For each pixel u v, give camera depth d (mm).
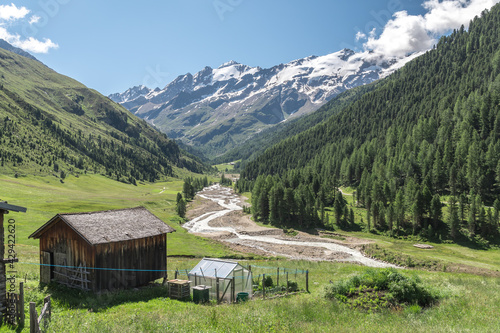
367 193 142000
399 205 113688
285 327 18250
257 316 20312
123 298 28453
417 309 22000
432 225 110625
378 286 26891
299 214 126500
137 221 35312
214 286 30672
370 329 17797
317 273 47750
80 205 124812
